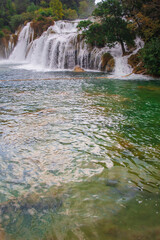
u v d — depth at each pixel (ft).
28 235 5.55
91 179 8.19
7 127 13.75
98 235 5.50
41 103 20.53
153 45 40.68
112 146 11.05
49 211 6.47
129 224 5.88
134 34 54.34
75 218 6.15
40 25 98.07
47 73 51.78
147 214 6.29
